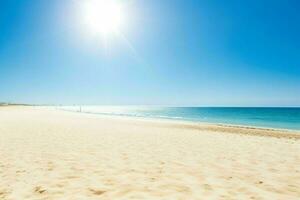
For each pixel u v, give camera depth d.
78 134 11.77
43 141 9.30
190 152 7.80
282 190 4.34
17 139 9.60
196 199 3.83
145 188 4.32
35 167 5.58
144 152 7.64
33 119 23.11
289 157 7.20
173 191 4.18
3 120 20.38
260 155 7.47
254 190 4.30
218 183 4.67
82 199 3.74
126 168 5.68
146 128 16.56
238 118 43.25
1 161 6.05
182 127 18.89
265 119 40.84
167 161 6.46
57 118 26.61
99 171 5.38
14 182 4.51
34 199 3.72
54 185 4.39
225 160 6.69
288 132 17.28
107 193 4.04
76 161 6.25
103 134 12.07
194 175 5.19
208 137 12.10
